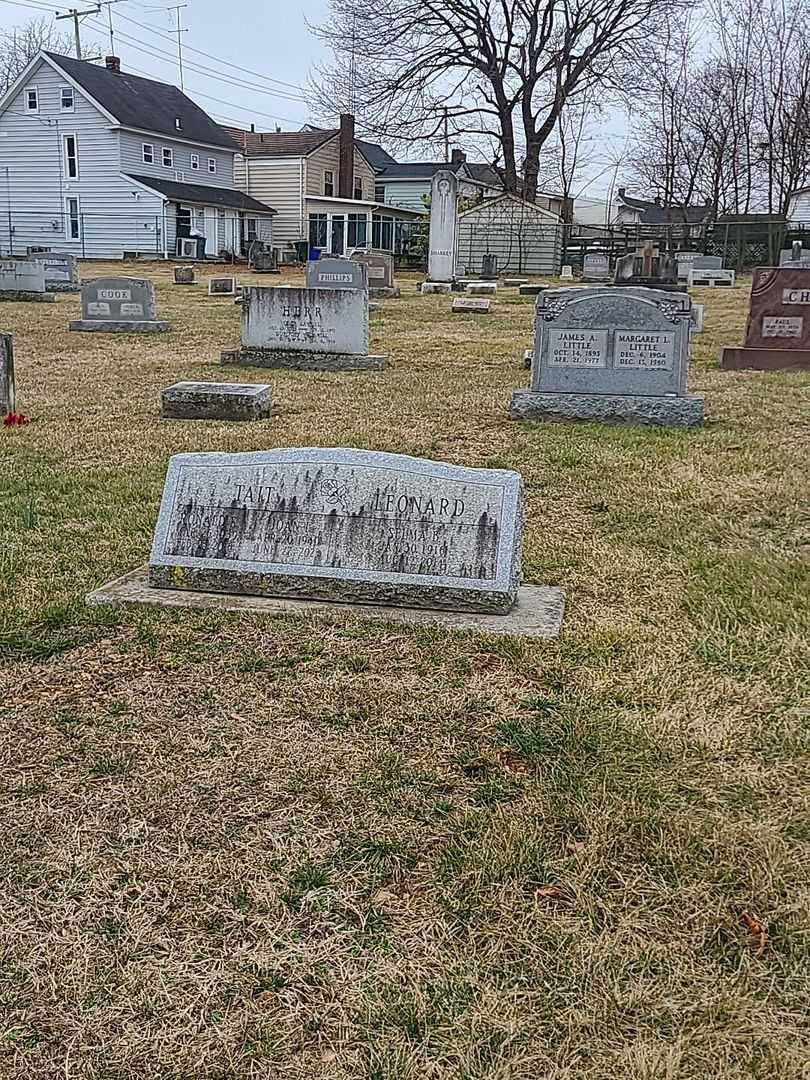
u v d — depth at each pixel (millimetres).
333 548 4203
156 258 40250
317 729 3236
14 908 2426
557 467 6918
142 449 7500
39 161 43844
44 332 16016
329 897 2463
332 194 52312
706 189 47344
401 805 2834
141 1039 2062
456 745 3146
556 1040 2053
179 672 3619
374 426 8422
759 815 2781
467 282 28391
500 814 2770
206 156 48094
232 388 8984
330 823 2756
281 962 2260
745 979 2199
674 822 2727
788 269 11766
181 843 2670
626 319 8695
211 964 2256
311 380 11352
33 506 5852
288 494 4273
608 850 2621
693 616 4168
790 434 8016
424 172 57469
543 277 35312
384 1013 2119
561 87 42250
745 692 3494
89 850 2639
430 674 3594
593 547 5129
